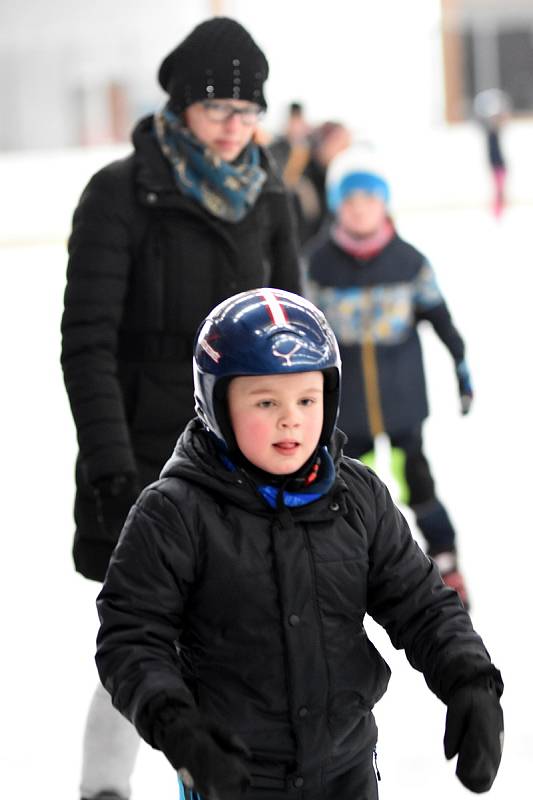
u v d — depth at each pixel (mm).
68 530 15047
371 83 59094
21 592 12852
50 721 9727
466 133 55000
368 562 5438
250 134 8180
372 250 12094
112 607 5168
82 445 7727
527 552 13484
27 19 52344
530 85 57938
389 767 8750
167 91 8242
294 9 58656
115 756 7613
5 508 16156
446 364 24594
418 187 54781
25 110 52938
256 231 8250
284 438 5137
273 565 5203
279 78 59219
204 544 5191
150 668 4984
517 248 42812
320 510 5277
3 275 41156
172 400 8102
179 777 5059
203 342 5262
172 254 8000
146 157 8023
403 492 12070
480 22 57875
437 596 5461
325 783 5324
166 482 5309
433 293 12086
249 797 5254
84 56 53094
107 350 7848
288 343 5086
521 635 11125
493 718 5020
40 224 49188
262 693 5199
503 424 19422
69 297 7887
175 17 53688
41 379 24688
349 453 12219
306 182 26156
